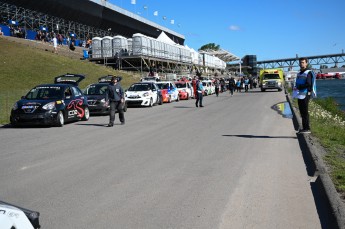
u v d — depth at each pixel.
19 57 38.72
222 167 8.47
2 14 51.38
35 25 57.22
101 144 11.67
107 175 7.88
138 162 9.05
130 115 21.48
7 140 12.84
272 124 16.02
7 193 6.73
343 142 10.70
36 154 10.24
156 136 13.15
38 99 16.75
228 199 6.28
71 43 52.94
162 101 30.56
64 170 8.37
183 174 7.89
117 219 5.45
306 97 11.98
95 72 41.94
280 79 51.50
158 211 5.75
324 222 5.30
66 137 13.30
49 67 38.75
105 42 49.62
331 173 7.25
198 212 5.70
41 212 5.75
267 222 5.30
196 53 71.19
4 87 30.75
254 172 8.01
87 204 6.09
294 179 7.45
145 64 51.53
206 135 13.16
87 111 19.17
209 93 44.25
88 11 68.56
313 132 12.35
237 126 15.45
